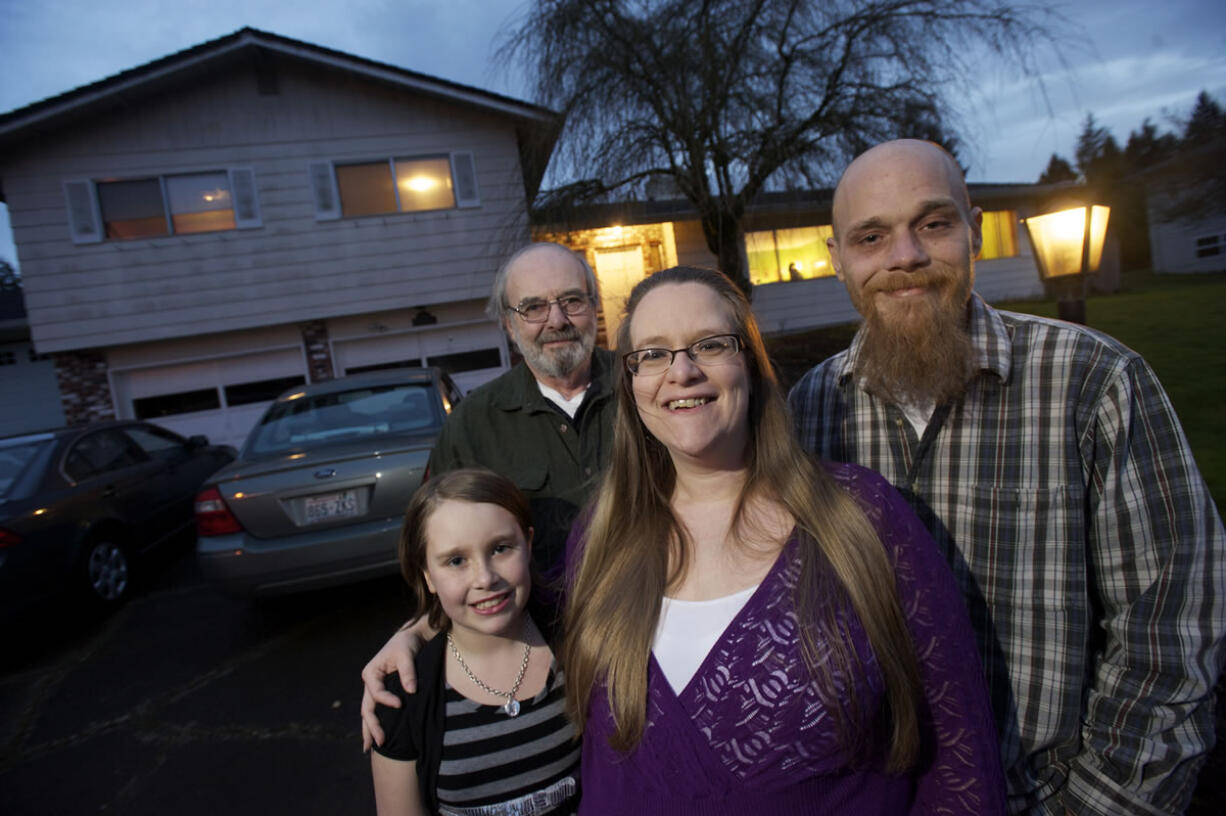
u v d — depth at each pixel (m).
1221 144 14.41
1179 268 20.56
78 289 10.10
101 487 4.84
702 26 8.68
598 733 1.21
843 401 1.52
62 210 10.02
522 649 1.47
